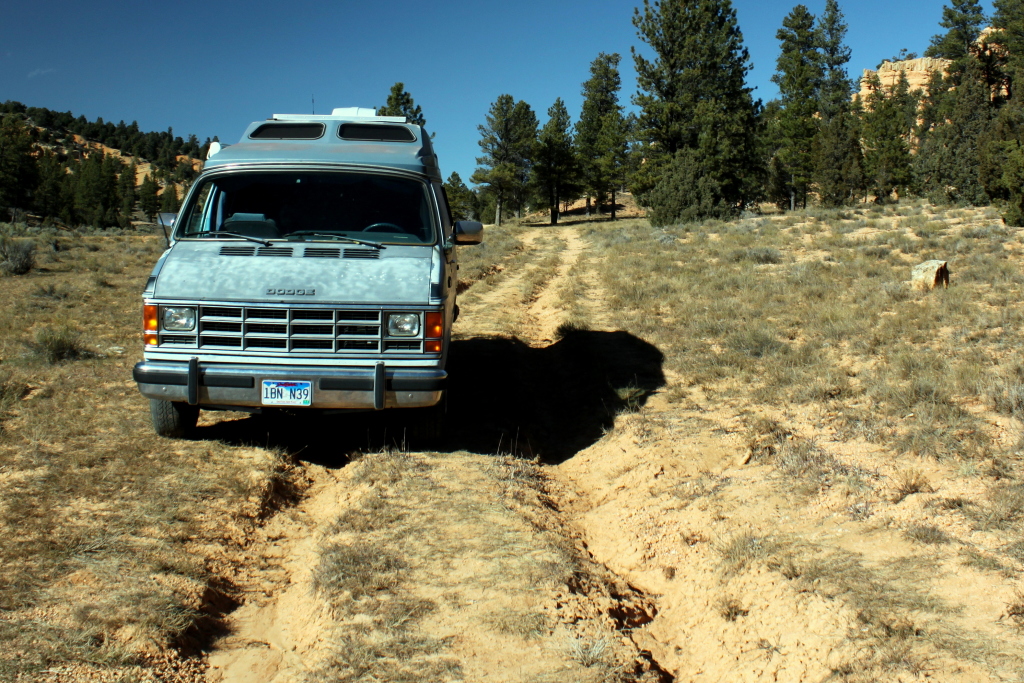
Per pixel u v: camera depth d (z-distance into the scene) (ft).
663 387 27.37
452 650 11.17
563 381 30.07
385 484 17.93
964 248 54.34
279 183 20.86
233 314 17.76
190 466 18.35
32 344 29.76
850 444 19.48
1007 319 30.04
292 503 17.62
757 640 11.91
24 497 15.69
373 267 18.54
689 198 128.26
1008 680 9.91
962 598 12.03
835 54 303.48
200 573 13.37
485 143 228.63
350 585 13.07
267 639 12.09
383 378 17.72
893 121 194.49
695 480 18.49
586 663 10.95
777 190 211.61
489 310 45.96
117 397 23.88
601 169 223.30
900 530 14.56
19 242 62.13
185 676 10.64
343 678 10.48
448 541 14.84
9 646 10.54
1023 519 14.29
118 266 65.10
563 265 77.46
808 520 15.60
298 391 17.74
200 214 20.67
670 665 11.78
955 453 17.60
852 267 50.11
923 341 28.86
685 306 41.93
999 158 84.33
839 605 12.21
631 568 15.08
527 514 16.61
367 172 21.01
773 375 26.43
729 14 164.66
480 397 26.14
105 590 12.35
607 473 20.11
